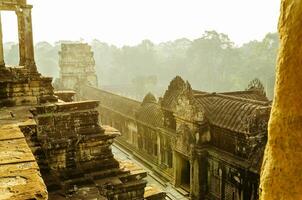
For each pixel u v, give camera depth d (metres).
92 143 12.27
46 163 9.94
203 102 21.52
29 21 13.70
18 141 6.19
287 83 2.19
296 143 2.14
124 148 33.22
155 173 26.36
